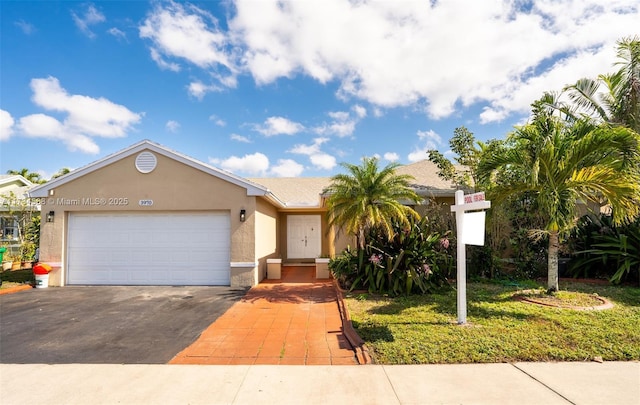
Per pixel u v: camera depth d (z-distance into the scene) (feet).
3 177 72.08
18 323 23.43
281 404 12.37
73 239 38.14
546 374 14.42
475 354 16.31
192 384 14.06
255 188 36.81
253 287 36.14
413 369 15.08
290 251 60.70
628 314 22.47
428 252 31.55
